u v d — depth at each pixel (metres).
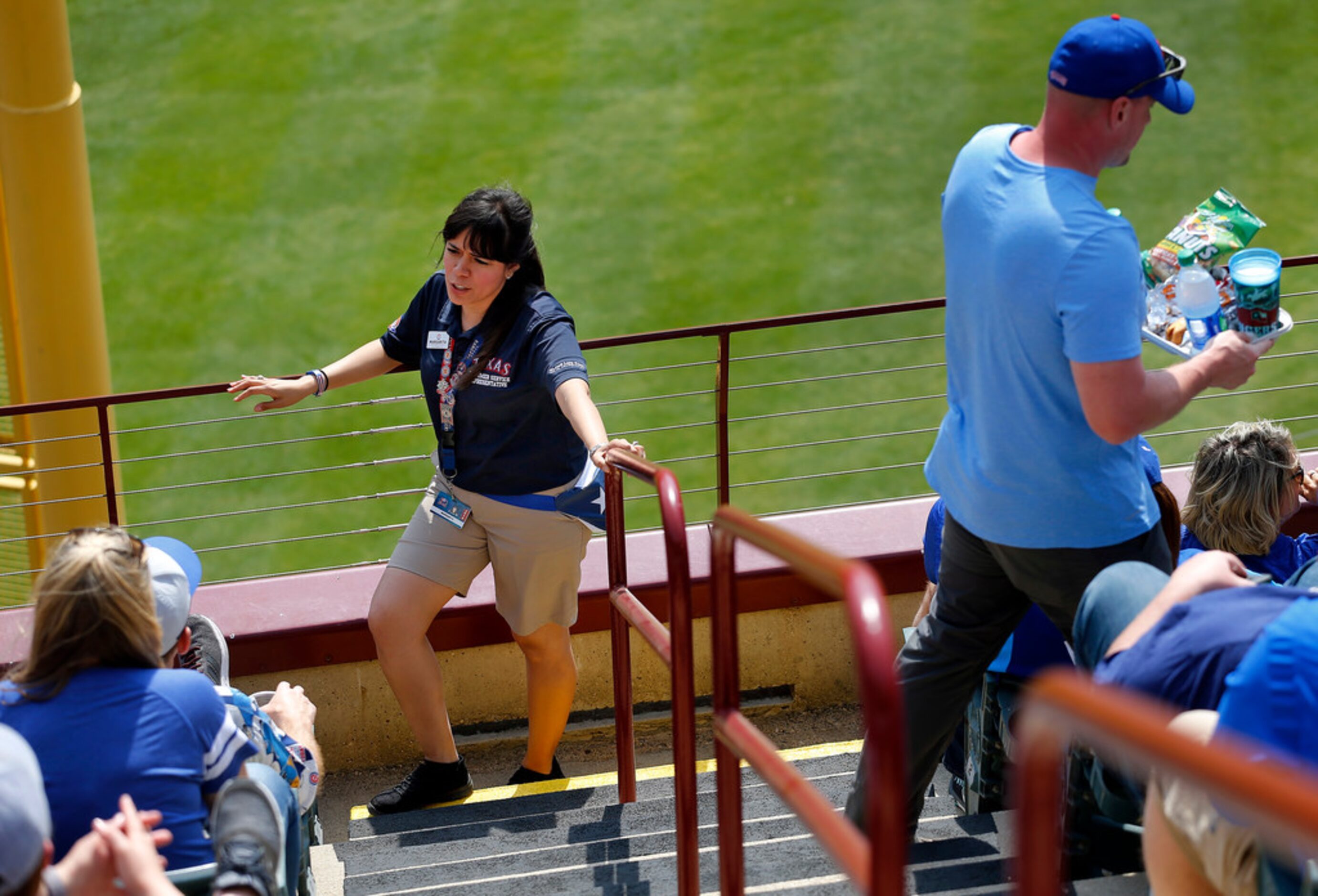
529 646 16.44
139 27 77.81
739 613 19.42
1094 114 9.60
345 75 74.44
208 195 66.94
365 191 67.06
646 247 63.19
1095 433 9.99
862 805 11.53
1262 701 7.07
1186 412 50.38
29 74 26.53
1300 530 19.06
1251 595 8.16
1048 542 10.34
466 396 15.23
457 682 19.19
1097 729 4.75
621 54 75.38
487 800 16.12
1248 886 7.16
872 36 75.56
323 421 53.88
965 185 10.16
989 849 11.93
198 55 75.88
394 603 15.98
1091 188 9.77
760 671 19.77
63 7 26.66
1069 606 10.62
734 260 62.16
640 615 12.70
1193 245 11.58
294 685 18.70
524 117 71.50
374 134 70.62
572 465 15.74
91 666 9.12
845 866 6.62
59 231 27.53
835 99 71.44
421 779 16.58
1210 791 4.32
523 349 14.92
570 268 62.12
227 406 55.06
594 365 57.00
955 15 76.69
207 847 8.92
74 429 28.52
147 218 65.88
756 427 53.25
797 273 61.19
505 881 12.87
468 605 18.72
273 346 58.50
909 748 11.62
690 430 53.47
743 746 8.40
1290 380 50.91
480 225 14.43
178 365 57.66
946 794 15.59
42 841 7.64
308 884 12.03
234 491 50.66
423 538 16.06
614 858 13.48
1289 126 66.94
